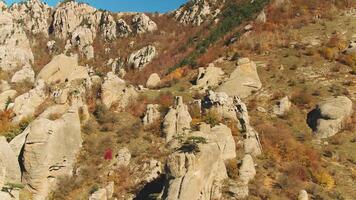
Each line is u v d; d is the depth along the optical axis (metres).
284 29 69.44
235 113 44.16
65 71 55.88
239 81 54.88
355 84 53.94
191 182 30.58
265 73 58.38
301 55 61.31
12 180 37.38
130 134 44.47
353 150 43.69
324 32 66.69
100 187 38.56
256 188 35.09
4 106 54.56
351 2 73.81
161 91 55.34
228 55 66.31
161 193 31.89
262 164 39.03
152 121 45.91
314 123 47.91
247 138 40.81
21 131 45.62
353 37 64.12
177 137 41.38
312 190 36.47
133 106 49.03
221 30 95.44
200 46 95.62
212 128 38.81
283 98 51.06
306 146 44.09
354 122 47.03
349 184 38.62
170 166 31.38
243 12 95.44
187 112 44.38
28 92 51.28
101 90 49.25
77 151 42.25
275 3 77.69
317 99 51.91
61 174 40.12
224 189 33.59
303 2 75.69
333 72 56.75
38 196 38.03
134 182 38.75
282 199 34.81
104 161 41.56
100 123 46.53
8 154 37.69
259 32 70.38
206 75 58.56
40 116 46.44
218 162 33.78
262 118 49.12
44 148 38.69
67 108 47.47
